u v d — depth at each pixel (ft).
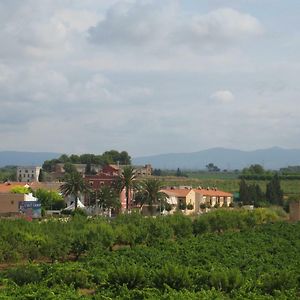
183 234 230.48
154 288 94.07
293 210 349.41
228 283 98.07
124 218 231.50
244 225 272.72
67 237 171.63
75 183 342.64
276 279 99.81
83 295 91.40
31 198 361.71
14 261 155.22
